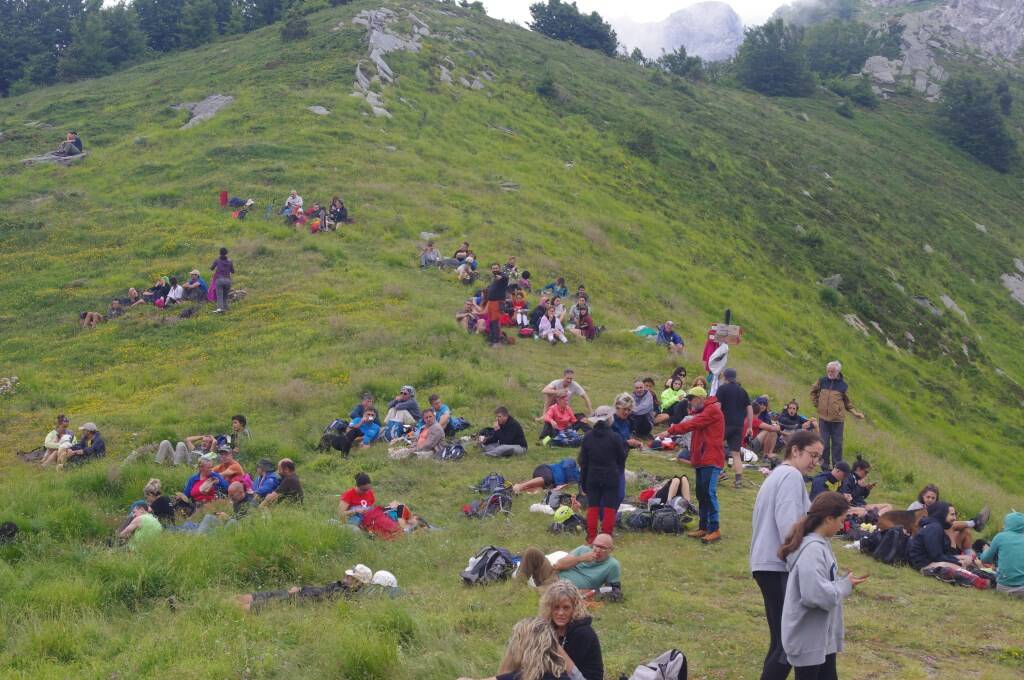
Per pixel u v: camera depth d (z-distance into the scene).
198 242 31.69
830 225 59.06
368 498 12.27
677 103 73.06
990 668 7.56
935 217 70.25
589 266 36.19
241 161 39.97
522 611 8.48
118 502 14.37
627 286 36.25
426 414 16.81
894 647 8.01
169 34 92.75
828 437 16.81
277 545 10.52
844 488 13.74
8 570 10.12
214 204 35.59
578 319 26.39
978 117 96.44
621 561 10.31
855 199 66.25
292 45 60.16
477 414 18.17
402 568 10.48
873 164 77.44
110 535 12.59
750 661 7.45
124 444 17.62
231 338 24.31
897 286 54.03
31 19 90.50
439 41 64.31
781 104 94.19
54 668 7.52
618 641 7.90
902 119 102.00
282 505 12.91
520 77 63.25
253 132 43.59
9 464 17.25
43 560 11.05
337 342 23.45
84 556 10.66
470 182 41.91
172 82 57.81
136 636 8.29
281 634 8.07
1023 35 193.50
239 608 8.74
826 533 5.71
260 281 28.33
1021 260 69.38
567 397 17.06
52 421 19.83
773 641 6.09
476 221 36.06
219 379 21.39
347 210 34.72
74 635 8.20
